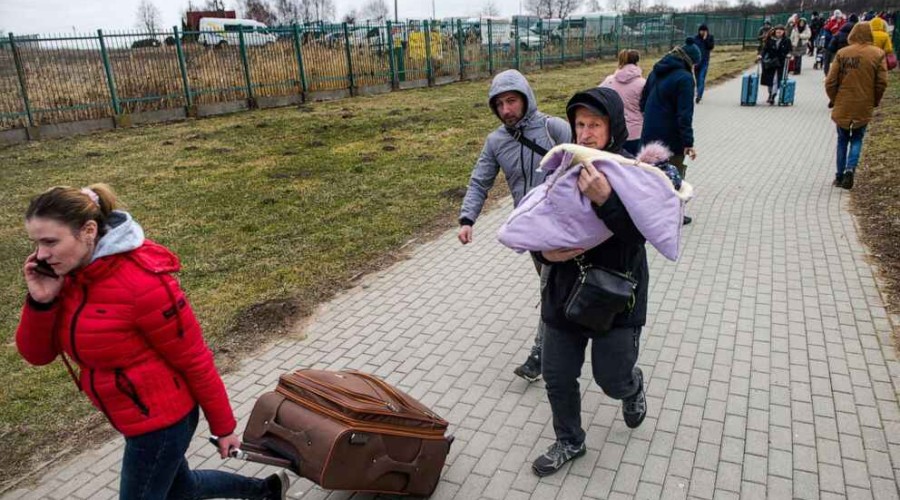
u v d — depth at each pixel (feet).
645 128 20.59
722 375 13.10
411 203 27.04
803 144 35.47
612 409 12.11
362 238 22.99
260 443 8.91
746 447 10.91
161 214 27.04
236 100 58.65
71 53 49.26
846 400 12.07
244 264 20.92
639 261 8.96
